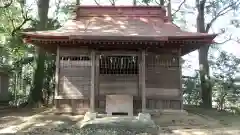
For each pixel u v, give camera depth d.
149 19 15.60
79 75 13.92
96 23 15.10
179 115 13.52
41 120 12.98
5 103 23.62
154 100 13.77
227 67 22.92
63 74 13.91
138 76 13.97
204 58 22.78
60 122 12.52
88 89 13.84
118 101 13.36
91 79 13.37
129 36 12.45
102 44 13.22
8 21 21.47
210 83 22.17
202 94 22.44
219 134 11.06
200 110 19.66
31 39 12.95
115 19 15.53
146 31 13.99
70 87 13.86
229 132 11.44
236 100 22.23
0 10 20.59
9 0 20.38
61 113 13.70
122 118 12.13
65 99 13.78
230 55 23.67
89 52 13.88
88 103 13.79
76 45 13.77
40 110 16.83
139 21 15.41
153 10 15.90
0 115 15.31
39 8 20.38
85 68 13.96
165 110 13.62
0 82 23.33
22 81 26.44
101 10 15.93
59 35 12.85
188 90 24.59
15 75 26.31
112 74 14.03
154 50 14.00
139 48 13.62
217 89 22.88
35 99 19.17
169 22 15.45
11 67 24.86
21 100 24.39
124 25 14.88
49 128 11.71
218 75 22.69
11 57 24.47
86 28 14.43
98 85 13.91
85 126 11.57
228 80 22.47
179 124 12.52
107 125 11.59
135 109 13.73
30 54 25.06
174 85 13.88
